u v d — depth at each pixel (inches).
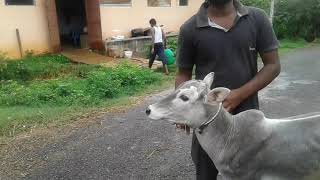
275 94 336.5
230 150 110.0
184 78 124.4
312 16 777.6
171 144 227.0
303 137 105.6
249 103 121.6
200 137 111.7
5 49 498.6
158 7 671.8
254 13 115.8
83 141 238.4
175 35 665.6
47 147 232.2
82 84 373.1
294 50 631.2
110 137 242.7
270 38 116.2
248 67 117.2
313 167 105.0
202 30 115.7
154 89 374.6
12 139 247.1
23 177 197.5
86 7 585.6
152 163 204.4
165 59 471.2
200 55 118.6
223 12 113.9
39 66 465.7
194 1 743.7
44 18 534.3
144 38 603.8
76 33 625.6
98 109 304.0
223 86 116.0
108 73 394.6
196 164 129.3
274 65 117.3
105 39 585.0
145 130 251.6
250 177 109.3
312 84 372.5
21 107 318.3
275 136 107.2
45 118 282.5
